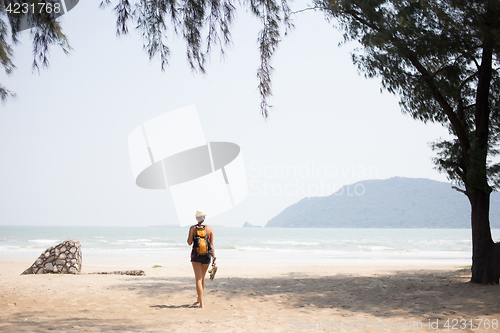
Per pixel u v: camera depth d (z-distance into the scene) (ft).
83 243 159.33
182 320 17.76
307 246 153.38
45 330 14.84
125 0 17.99
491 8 23.77
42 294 24.11
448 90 28.81
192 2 18.85
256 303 22.53
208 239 21.65
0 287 26.50
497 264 26.86
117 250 110.52
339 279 33.27
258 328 16.26
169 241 183.11
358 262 71.26
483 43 25.16
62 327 15.56
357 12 29.07
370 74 31.19
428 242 196.24
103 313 19.19
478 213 27.76
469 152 26.96
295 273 40.91
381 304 21.42
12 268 44.98
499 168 27.96
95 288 26.89
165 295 24.80
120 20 18.03
